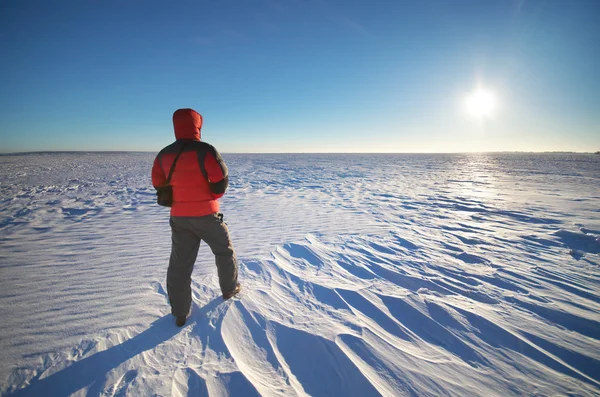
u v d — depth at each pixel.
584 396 1.35
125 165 24.75
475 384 1.43
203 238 1.94
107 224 4.76
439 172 18.73
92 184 10.92
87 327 1.81
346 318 1.97
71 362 1.50
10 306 2.06
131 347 1.63
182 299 1.82
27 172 16.73
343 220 5.17
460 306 2.15
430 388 1.39
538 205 6.61
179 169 1.77
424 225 4.83
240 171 19.36
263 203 7.00
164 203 1.82
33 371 1.43
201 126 1.98
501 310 2.11
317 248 3.55
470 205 6.73
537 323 1.95
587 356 1.63
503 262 3.10
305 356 1.59
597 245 3.63
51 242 3.73
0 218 5.16
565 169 20.33
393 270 2.85
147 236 4.05
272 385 1.38
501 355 1.64
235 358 1.56
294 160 41.81
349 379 1.43
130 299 2.20
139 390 1.33
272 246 3.60
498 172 18.09
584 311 2.09
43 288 2.37
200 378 1.41
